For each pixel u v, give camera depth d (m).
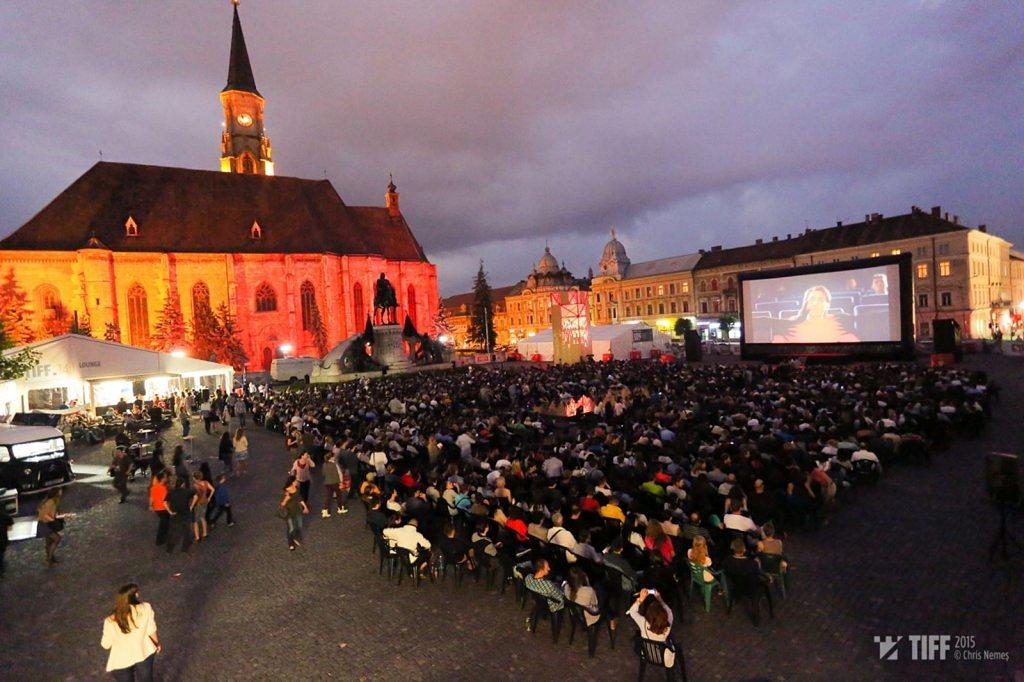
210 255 71.31
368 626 8.73
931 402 17.88
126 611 6.38
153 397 39.72
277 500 16.25
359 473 16.36
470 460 14.72
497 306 134.00
